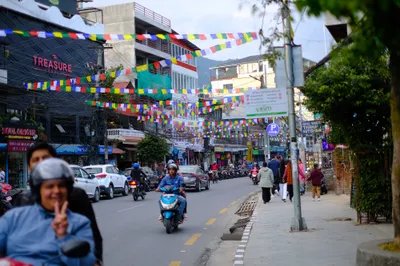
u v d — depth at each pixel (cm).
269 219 1404
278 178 2322
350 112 1211
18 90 2559
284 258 844
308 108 1244
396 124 671
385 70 1131
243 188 3309
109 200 2494
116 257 963
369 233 1051
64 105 3078
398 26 476
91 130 3094
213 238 1201
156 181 3394
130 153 4156
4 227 333
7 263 310
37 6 2911
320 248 912
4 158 2566
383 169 1177
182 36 1202
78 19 3256
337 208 1605
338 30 1831
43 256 325
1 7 2611
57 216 331
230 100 2469
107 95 2988
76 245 310
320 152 3400
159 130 4475
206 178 3177
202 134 4522
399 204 668
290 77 1159
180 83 5059
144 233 1284
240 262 836
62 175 340
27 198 386
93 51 3362
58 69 3045
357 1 420
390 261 618
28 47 2830
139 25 4562
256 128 6550
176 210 1288
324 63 1207
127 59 4359
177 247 1076
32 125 2656
